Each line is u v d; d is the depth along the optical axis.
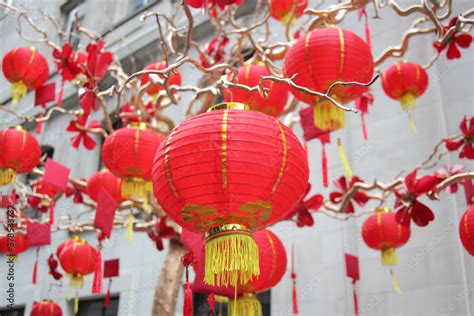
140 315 6.94
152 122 5.00
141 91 4.27
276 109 3.58
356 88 3.04
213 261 2.16
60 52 4.29
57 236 8.27
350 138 5.96
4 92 8.34
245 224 2.23
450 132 5.10
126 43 8.10
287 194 2.21
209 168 2.07
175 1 8.07
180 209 2.22
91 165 8.64
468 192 3.65
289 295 5.75
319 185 6.01
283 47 4.47
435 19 3.23
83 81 4.30
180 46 7.79
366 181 5.66
